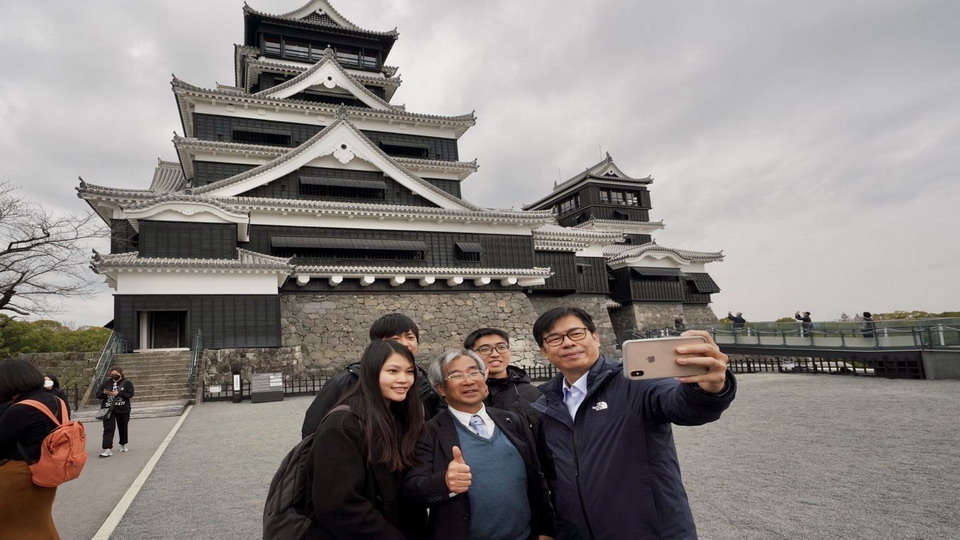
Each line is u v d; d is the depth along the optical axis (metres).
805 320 26.25
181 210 23.22
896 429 9.51
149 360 20.38
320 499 2.64
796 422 10.84
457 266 30.05
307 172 28.88
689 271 45.06
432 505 3.03
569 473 3.00
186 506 6.88
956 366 16.14
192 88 29.16
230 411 16.61
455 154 36.75
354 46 39.81
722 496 6.23
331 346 26.25
